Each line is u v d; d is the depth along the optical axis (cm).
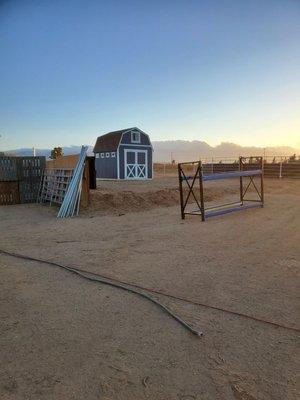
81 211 1176
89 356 289
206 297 414
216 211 1068
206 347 302
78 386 251
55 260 581
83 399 237
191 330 329
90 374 264
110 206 1249
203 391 245
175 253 619
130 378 259
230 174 1066
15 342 312
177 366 274
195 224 923
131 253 622
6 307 389
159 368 271
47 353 293
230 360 282
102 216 1089
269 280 472
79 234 807
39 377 261
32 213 1194
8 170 1461
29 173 1520
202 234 789
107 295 423
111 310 379
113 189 1759
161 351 296
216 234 788
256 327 338
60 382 255
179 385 251
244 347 302
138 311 376
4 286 457
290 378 258
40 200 1528
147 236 773
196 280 473
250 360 282
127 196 1362
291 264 545
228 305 390
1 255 620
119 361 281
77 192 1152
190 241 717
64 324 346
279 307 384
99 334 325
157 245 683
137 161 3028
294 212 1128
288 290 435
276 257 587
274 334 324
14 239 760
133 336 322
